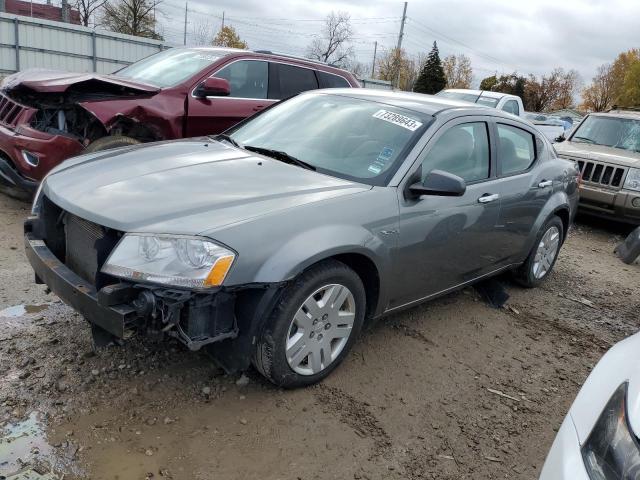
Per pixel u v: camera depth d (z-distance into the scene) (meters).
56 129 5.56
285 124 4.16
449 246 3.82
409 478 2.68
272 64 7.25
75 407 2.83
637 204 7.67
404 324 4.23
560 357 4.09
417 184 3.45
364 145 3.70
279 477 2.57
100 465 2.50
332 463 2.70
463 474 2.76
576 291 5.54
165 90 6.15
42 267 3.01
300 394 3.16
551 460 1.94
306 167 3.56
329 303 3.09
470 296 4.96
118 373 3.13
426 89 66.12
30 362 3.12
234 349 2.83
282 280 2.72
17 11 48.03
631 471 1.65
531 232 4.84
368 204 3.21
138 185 3.03
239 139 4.15
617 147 8.86
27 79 5.77
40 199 3.33
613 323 4.84
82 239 2.96
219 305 2.68
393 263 3.39
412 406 3.22
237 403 3.02
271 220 2.80
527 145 4.87
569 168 5.38
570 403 3.51
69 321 3.60
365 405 3.16
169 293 2.54
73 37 23.53
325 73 7.88
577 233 8.16
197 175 3.21
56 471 2.43
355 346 3.78
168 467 2.54
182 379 3.15
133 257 2.58
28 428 2.65
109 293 2.53
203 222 2.67
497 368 3.80
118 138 5.62
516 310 4.83
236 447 2.71
